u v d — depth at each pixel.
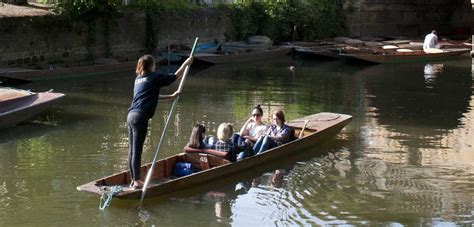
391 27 29.16
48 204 7.23
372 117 12.40
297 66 20.39
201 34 22.73
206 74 18.17
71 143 9.93
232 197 7.59
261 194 7.74
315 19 26.50
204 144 8.31
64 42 18.22
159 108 12.82
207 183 7.90
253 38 23.39
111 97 14.03
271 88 15.82
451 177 8.54
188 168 7.97
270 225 6.82
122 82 16.22
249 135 9.52
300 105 13.60
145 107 7.01
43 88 14.93
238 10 23.97
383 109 13.27
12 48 16.70
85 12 18.55
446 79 17.72
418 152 9.77
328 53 22.31
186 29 22.12
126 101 13.59
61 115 12.01
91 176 8.28
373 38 27.08
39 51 17.50
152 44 20.95
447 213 7.23
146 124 7.09
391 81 17.28
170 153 9.46
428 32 30.38
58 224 6.67
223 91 15.20
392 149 9.90
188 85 16.06
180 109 12.77
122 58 19.59
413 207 7.41
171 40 21.64
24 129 10.80
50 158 9.08
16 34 16.77
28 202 7.29
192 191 7.68
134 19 20.36
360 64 21.22
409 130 11.27
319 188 8.02
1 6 18.03
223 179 8.11
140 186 7.21
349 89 15.85
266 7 24.91
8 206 7.16
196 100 13.88
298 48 23.03
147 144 9.94
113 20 19.55
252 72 18.77
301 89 15.78
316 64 21.03
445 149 9.98
